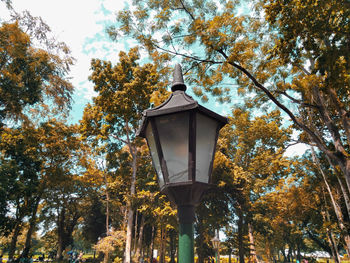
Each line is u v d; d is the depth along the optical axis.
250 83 10.62
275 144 16.05
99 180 35.84
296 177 25.89
